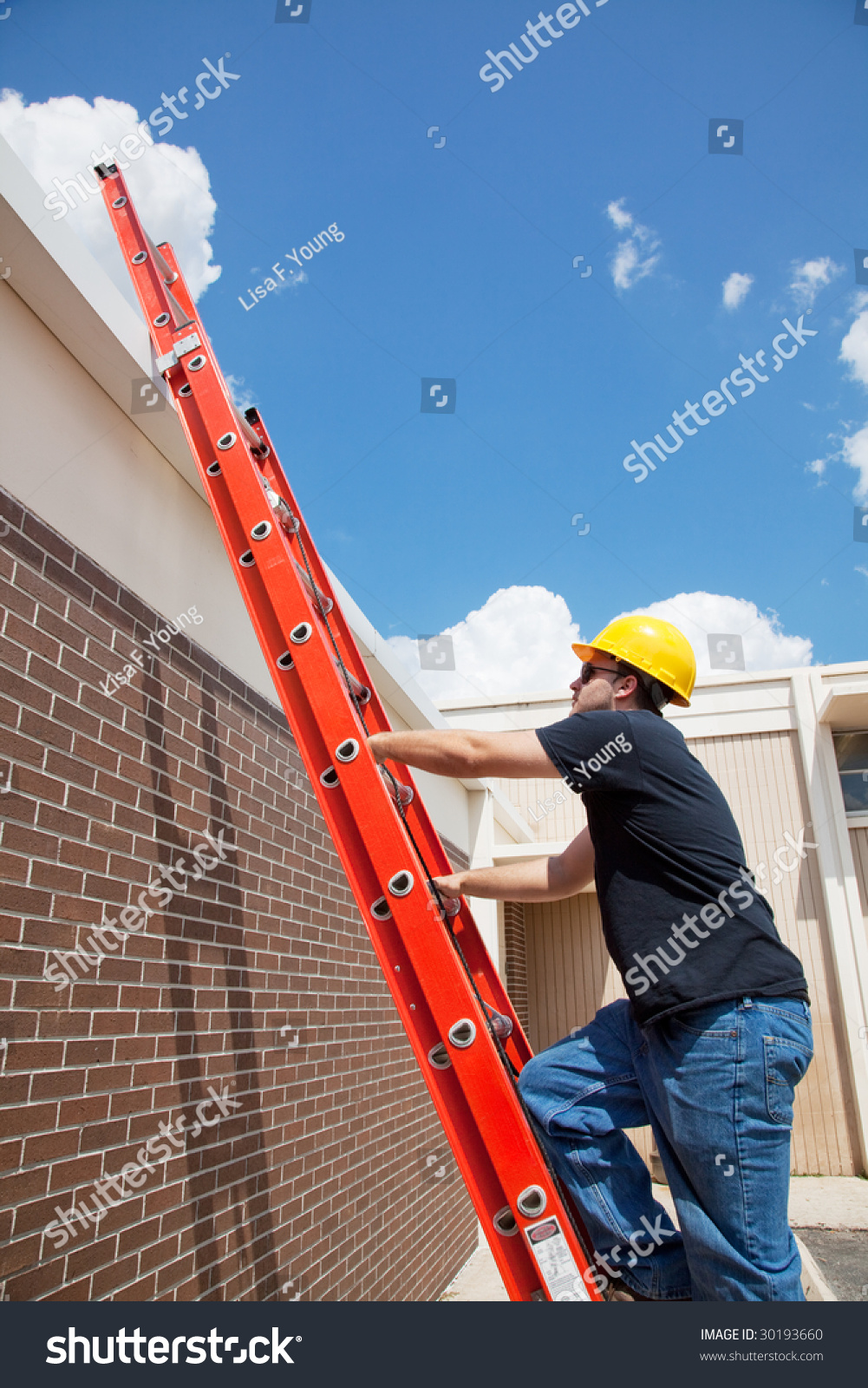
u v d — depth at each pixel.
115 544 2.63
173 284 2.83
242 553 2.10
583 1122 1.59
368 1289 4.00
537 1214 1.44
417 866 1.65
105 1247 2.17
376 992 4.57
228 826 3.11
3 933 1.95
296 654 1.87
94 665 2.42
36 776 2.12
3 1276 1.83
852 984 8.67
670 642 1.93
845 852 9.12
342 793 1.77
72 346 2.47
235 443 2.19
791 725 9.84
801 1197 7.48
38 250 2.14
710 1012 1.41
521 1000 9.29
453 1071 1.56
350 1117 4.01
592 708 1.90
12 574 2.13
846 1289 4.82
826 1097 8.57
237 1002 3.01
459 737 1.63
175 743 2.82
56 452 2.38
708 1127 1.38
